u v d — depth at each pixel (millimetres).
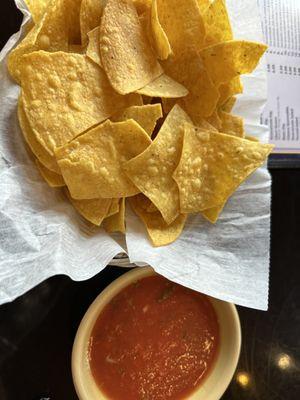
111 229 208
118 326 220
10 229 178
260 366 244
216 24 205
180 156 201
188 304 228
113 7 193
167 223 207
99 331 218
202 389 220
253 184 223
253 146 208
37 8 195
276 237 264
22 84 183
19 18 223
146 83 198
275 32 283
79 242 198
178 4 201
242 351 244
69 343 224
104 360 217
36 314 223
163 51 197
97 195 194
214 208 213
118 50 193
